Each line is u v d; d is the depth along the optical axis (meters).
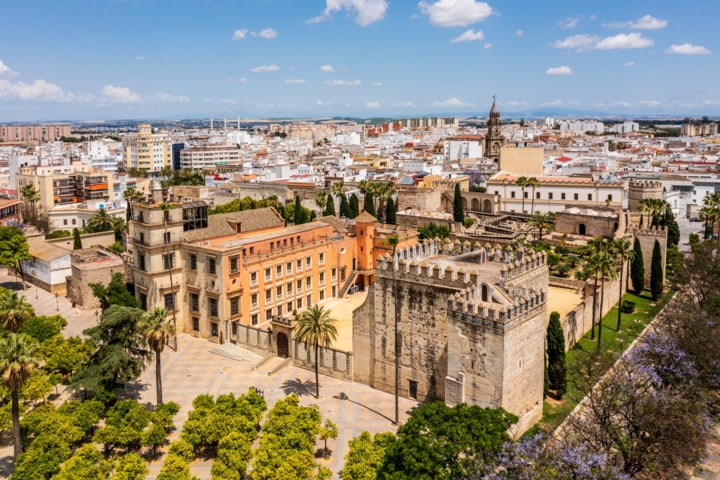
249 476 73.31
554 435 73.75
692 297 113.56
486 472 56.34
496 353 77.00
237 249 119.88
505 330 75.81
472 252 96.69
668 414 67.00
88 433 82.81
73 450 77.38
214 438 74.44
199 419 77.62
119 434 75.50
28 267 164.25
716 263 126.31
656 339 83.25
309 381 101.31
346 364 100.62
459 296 80.31
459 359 81.06
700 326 87.81
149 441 75.75
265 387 99.19
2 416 78.50
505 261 95.94
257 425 81.44
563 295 137.12
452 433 59.25
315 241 141.50
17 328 101.94
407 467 57.56
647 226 173.88
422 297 88.19
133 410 78.50
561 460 58.41
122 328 91.00
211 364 109.88
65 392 96.88
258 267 125.75
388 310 93.19
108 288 125.75
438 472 56.44
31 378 86.12
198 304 123.25
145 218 120.00
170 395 96.44
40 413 80.62
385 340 94.50
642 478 70.88
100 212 199.50
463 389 80.81
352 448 67.56
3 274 172.62
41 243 169.00
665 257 151.00
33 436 80.31
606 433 70.12
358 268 155.62
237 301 121.19
